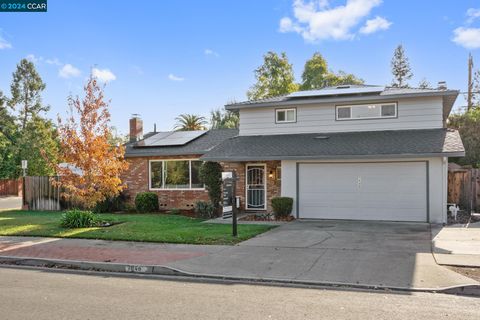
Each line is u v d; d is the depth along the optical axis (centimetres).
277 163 1839
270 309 610
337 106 1803
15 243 1217
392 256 937
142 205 2011
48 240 1260
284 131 1888
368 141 1619
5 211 2175
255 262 918
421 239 1141
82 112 1519
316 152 1586
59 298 676
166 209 2102
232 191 1256
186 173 2080
